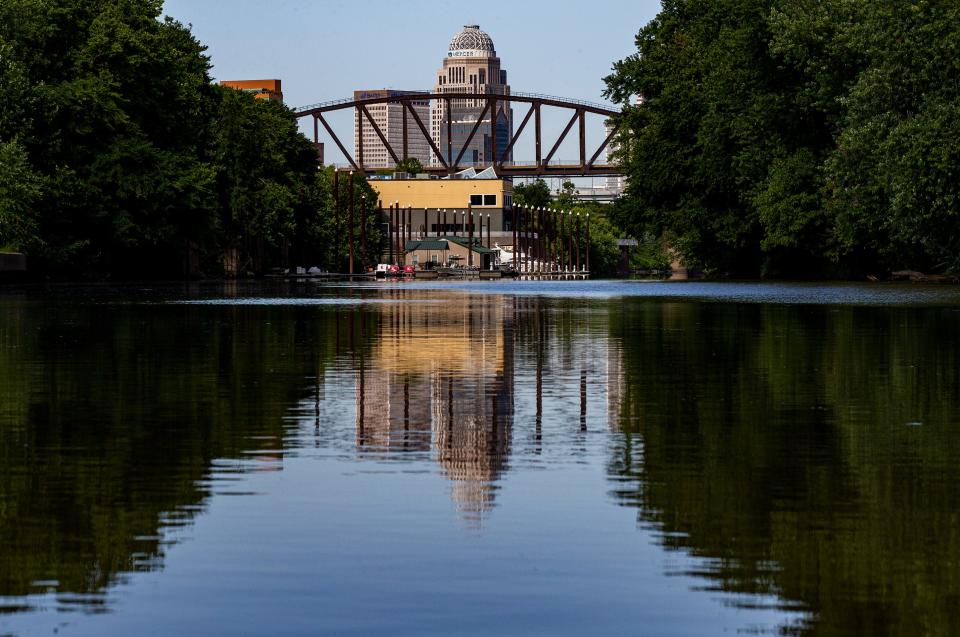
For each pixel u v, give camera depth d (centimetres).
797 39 9650
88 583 1120
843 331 4378
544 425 2053
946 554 1208
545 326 4719
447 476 1590
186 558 1196
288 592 1096
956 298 7350
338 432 1972
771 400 2384
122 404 2319
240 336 4153
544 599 1078
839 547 1233
